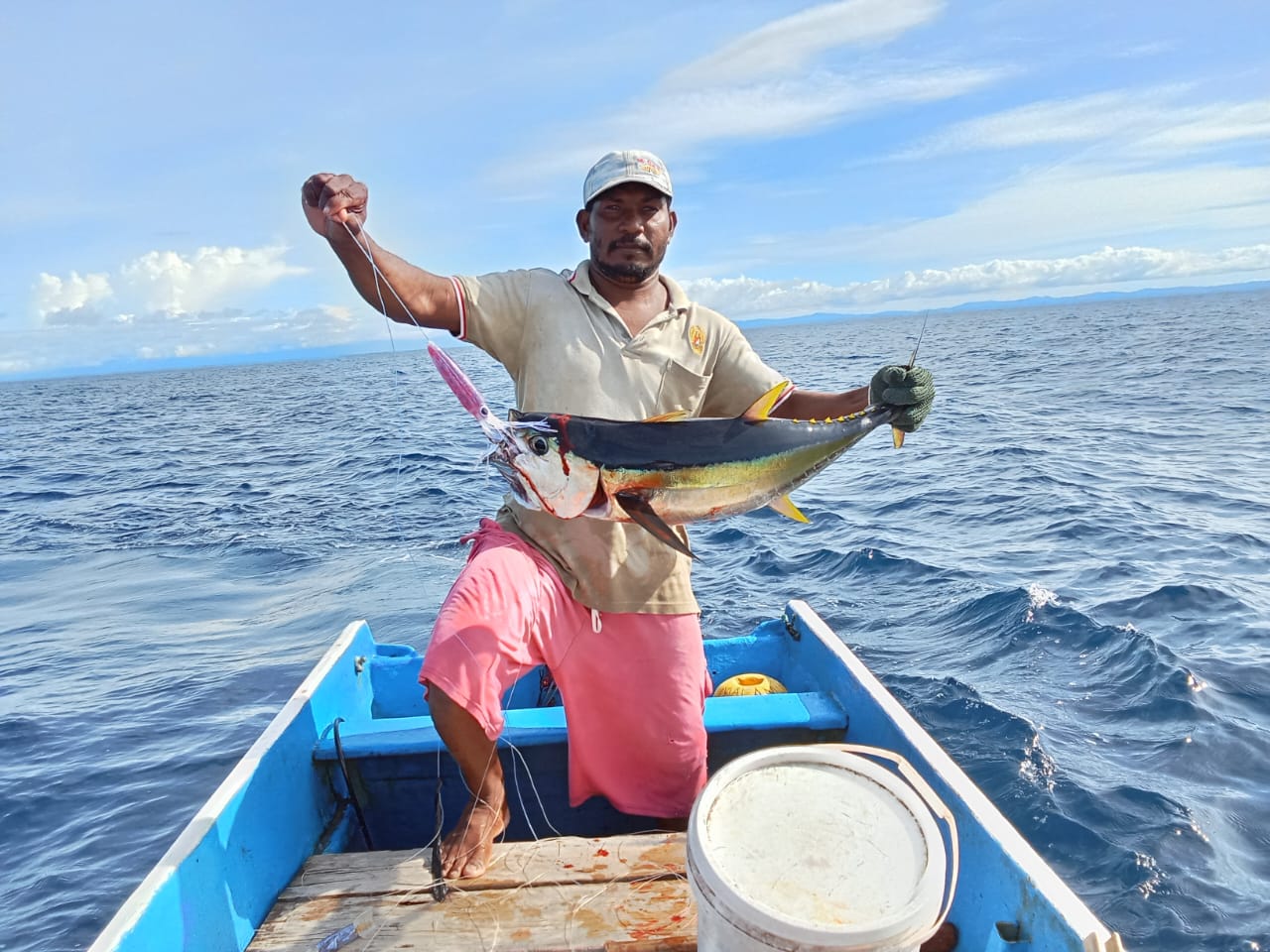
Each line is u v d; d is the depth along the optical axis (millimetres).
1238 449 15117
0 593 10477
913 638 6684
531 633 2791
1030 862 2078
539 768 3357
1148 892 3689
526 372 3010
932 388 2760
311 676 3424
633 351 2977
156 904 2107
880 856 1781
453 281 2891
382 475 17000
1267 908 3533
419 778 3324
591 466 2553
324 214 2461
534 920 2434
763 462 2629
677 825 3100
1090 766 4633
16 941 4129
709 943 1768
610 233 2904
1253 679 5484
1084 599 7102
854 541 9758
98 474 20812
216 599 9500
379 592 9039
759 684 3857
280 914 2551
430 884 2609
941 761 2604
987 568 8289
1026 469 13836
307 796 3102
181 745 5992
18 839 4977
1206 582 7371
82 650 8156
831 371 38156
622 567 2898
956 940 2406
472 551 3006
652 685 2953
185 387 87188
